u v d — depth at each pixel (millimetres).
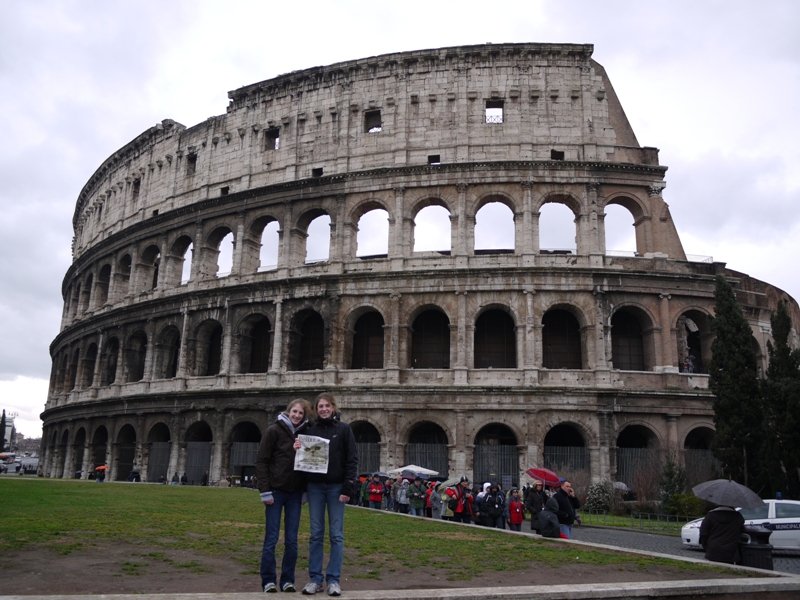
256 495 52125
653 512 55438
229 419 74312
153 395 79500
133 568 18922
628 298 68500
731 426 57500
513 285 68250
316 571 15492
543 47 74562
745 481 56250
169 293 85562
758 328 78875
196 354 79625
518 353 67250
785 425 53031
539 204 71312
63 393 100125
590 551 26109
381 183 74062
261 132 82750
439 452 66375
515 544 27641
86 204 113625
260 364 78562
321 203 76312
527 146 72875
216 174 85000
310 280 72688
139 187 96750
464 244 70750
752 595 18609
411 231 72875
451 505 42625
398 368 68250
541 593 16500
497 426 69250
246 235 79875
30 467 154375
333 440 16188
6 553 20359
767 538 24422
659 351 67750
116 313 89688
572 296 68062
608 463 63938
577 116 73688
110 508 35562
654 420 65688
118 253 95125
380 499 50156
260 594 14719
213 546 23766
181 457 76750
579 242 70562
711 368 60062
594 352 66812
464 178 72250
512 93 74250
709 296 69500
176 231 86750
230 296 77438
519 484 63906
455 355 68188
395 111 76312
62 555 20516
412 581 18922
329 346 70875
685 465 61406
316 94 80125
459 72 75562
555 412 65250
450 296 69438
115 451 85000
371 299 71250
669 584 18109
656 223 71000
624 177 71688
